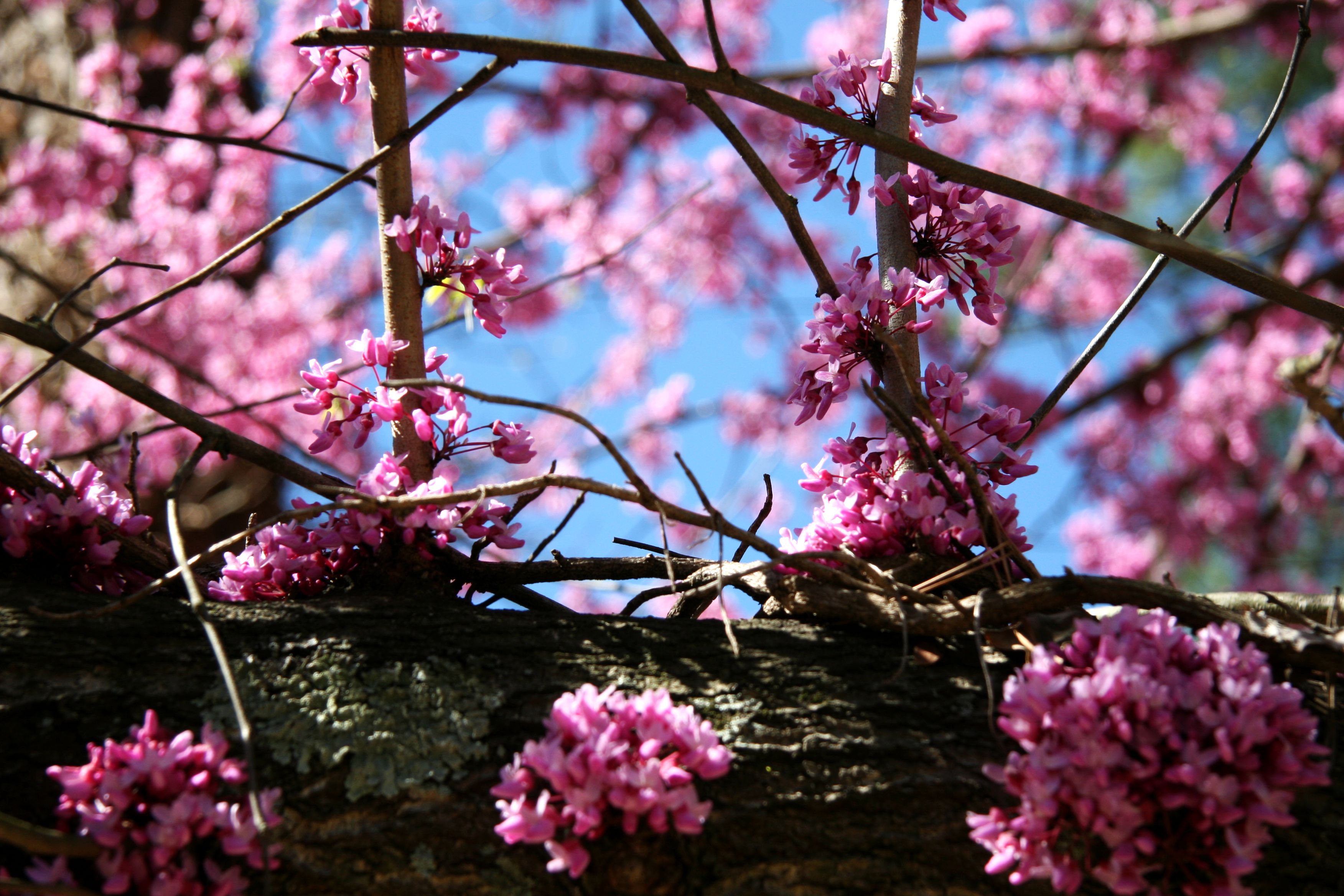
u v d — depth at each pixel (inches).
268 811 27.0
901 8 30.9
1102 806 26.8
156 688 28.0
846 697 28.3
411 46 29.3
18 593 28.6
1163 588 28.3
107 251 60.1
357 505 28.5
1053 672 27.4
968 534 29.1
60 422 56.4
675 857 27.5
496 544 29.4
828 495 29.8
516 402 28.1
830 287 30.3
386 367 29.8
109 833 26.9
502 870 27.5
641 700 27.5
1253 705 27.0
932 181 29.9
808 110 29.6
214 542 53.2
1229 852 27.0
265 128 62.1
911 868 27.7
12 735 27.7
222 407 61.4
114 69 60.1
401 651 28.4
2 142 62.1
